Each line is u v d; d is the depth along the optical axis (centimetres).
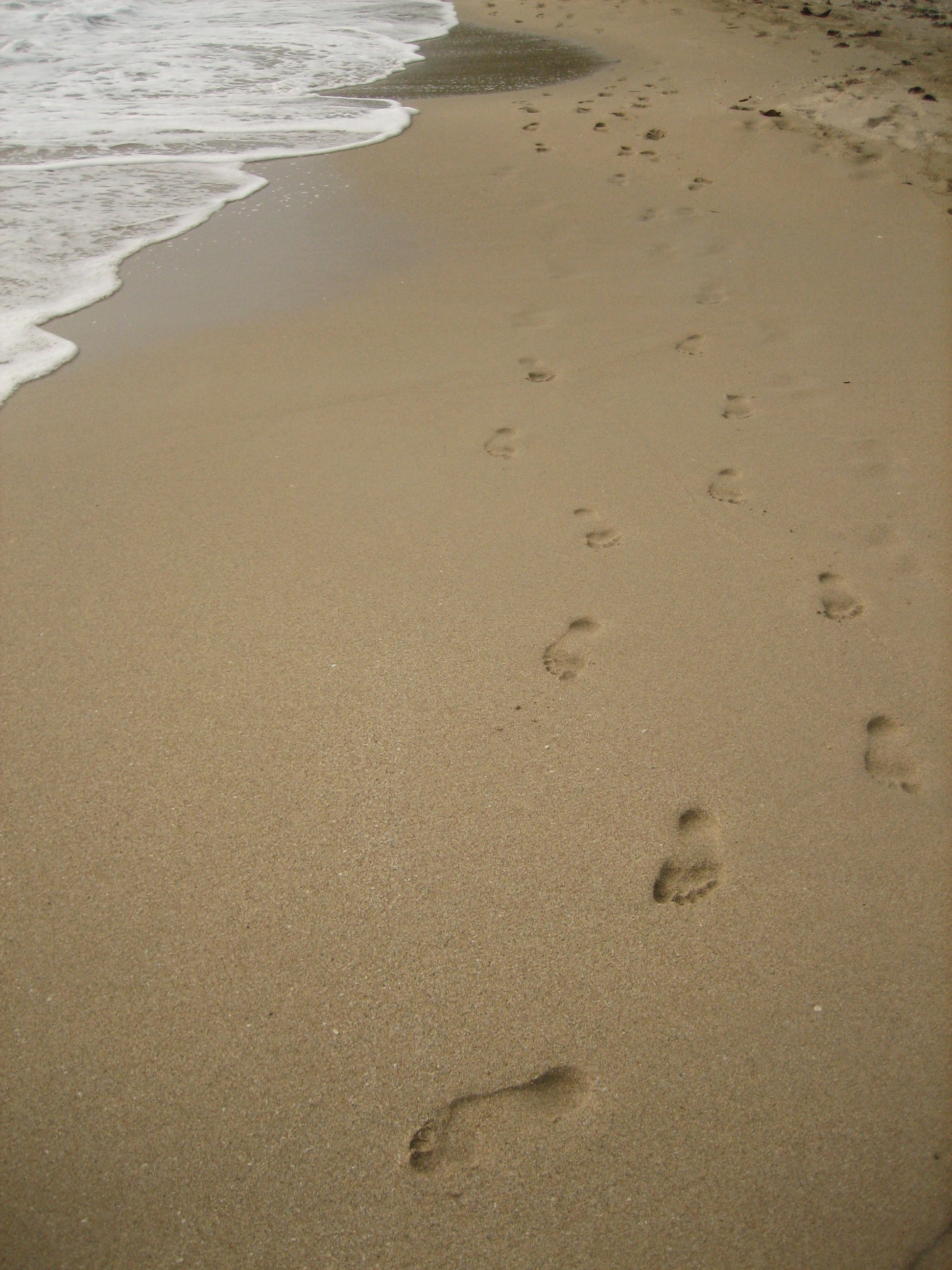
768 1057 152
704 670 220
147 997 163
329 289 414
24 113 668
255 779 199
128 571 255
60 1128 147
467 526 268
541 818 190
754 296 391
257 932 172
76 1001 163
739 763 199
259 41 871
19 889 180
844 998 159
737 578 246
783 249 431
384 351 362
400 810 192
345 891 178
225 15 974
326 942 170
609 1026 157
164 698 218
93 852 186
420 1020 158
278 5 1022
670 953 166
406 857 183
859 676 216
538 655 226
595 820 189
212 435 312
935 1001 158
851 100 592
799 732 204
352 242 461
